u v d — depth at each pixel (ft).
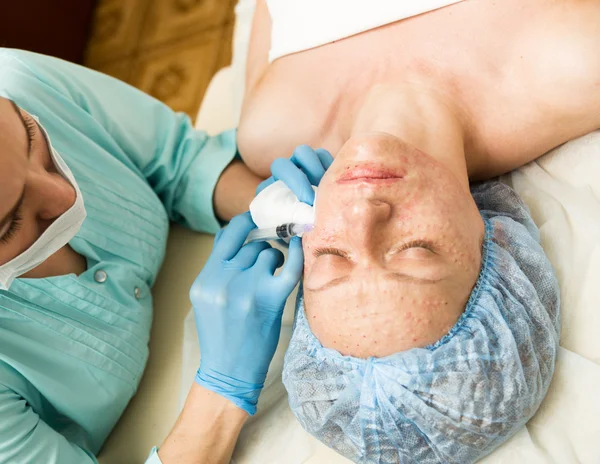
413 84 3.28
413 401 2.70
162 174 4.30
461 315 2.77
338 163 2.82
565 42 3.07
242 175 4.22
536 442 2.99
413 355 2.67
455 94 3.26
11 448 3.19
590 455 2.87
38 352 3.42
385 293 2.66
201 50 7.64
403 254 2.72
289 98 3.67
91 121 3.88
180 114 4.53
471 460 2.97
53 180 3.02
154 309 4.23
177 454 3.32
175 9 7.91
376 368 2.71
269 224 3.20
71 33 7.75
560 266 3.20
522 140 3.34
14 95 3.60
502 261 2.93
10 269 2.98
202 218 4.28
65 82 3.89
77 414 3.56
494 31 3.19
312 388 2.92
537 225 3.39
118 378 3.68
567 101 3.16
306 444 3.32
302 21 3.58
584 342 3.08
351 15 3.41
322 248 2.83
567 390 3.02
